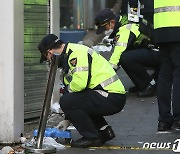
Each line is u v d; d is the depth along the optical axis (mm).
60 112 19672
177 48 16078
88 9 41812
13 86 15609
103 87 14836
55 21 19844
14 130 15719
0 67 15586
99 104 14766
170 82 16578
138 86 22312
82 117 14852
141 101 21578
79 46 14773
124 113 19609
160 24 16156
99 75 14836
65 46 14781
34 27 18859
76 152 14633
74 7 41219
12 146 15641
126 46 21750
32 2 18781
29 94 18547
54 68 14305
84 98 14719
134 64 21891
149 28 21625
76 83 14477
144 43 21922
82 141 15062
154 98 22031
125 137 16234
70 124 17516
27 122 18516
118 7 39750
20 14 15844
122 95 14992
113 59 21766
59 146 15102
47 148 14602
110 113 14992
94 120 15500
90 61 14641
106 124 15547
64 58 14664
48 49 14781
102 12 21141
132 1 21641
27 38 18547
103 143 15477
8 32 15469
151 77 22328
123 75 26656
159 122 16828
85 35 37812
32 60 18672
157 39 16297
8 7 15406
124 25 22031
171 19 15984
